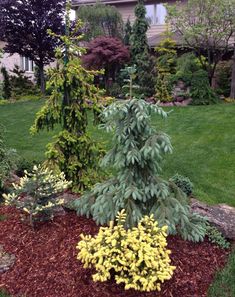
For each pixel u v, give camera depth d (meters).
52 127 5.22
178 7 16.48
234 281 3.40
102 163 3.84
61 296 3.16
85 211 4.03
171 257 3.59
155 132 3.66
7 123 10.62
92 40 14.20
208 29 12.76
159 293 3.16
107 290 3.17
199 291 3.25
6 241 3.88
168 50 13.75
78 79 5.02
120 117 3.63
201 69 12.98
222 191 5.71
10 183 5.37
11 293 3.24
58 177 4.43
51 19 14.23
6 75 16.20
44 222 4.15
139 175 3.77
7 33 14.41
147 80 12.87
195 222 3.99
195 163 6.94
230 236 4.12
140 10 13.69
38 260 3.58
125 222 3.54
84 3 18.69
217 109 11.12
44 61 15.55
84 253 3.15
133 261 3.04
